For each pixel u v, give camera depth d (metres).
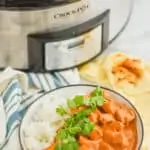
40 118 0.74
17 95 0.79
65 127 0.70
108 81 0.84
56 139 0.70
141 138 0.69
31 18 0.76
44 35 0.78
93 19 0.81
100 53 0.88
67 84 0.82
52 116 0.74
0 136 0.73
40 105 0.76
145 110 0.80
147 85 0.83
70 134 0.69
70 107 0.73
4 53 0.81
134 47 0.92
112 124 0.70
